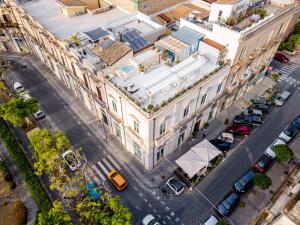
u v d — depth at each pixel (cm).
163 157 4706
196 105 4456
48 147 4100
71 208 3825
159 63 4612
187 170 4172
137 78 4269
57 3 6244
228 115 5534
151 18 5919
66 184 4066
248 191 4241
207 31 4650
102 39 4891
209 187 4300
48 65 7019
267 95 5988
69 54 4966
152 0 6256
